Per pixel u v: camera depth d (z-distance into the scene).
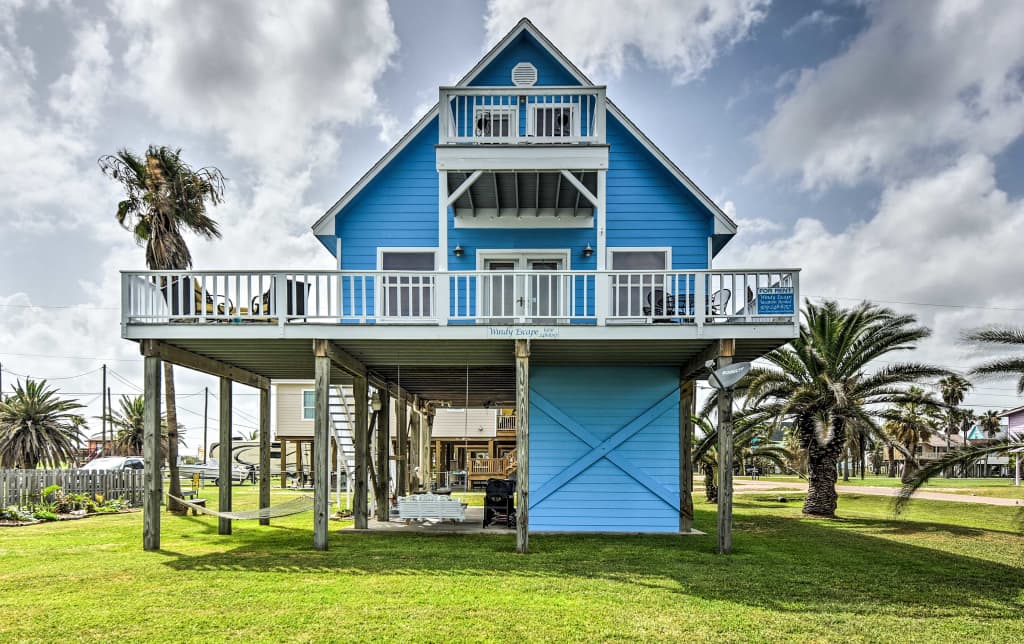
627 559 9.82
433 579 8.36
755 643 5.99
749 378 17.86
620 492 13.21
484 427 29.72
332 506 19.02
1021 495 28.14
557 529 13.14
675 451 13.34
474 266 13.66
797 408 17.62
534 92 11.84
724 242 13.96
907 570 9.32
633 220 13.54
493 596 7.49
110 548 10.87
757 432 18.86
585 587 7.95
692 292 13.34
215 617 6.66
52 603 7.18
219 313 12.06
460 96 12.80
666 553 10.41
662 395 13.45
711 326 10.70
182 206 20.33
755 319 10.78
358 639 6.02
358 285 13.52
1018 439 13.66
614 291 13.38
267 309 11.98
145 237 20.67
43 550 10.62
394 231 13.70
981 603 7.44
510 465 27.59
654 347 11.66
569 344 11.35
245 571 8.85
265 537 12.38
